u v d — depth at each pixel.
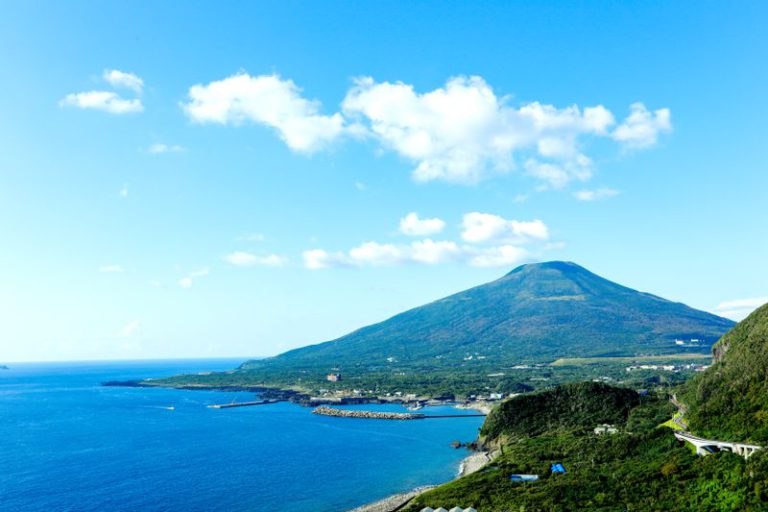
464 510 112.31
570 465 144.38
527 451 171.50
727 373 147.62
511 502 119.44
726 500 97.44
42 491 161.62
